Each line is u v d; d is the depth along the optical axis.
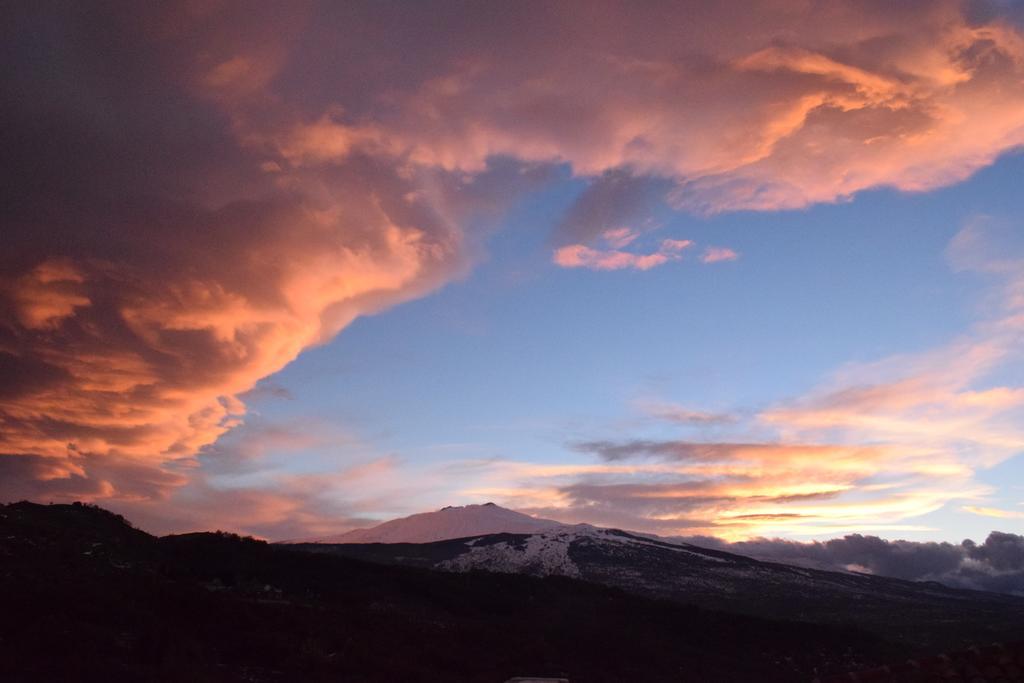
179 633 26.61
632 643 46.09
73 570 33.34
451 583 54.44
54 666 20.95
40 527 39.84
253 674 25.94
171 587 32.12
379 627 36.28
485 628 42.78
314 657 28.09
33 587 27.12
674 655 46.34
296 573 48.44
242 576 44.94
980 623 80.44
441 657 33.50
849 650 53.56
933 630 74.38
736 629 54.31
